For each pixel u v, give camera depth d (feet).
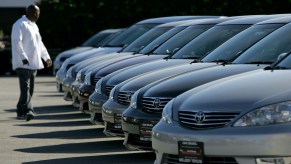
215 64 42.39
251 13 120.57
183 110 31.99
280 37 40.34
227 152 29.73
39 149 46.85
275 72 32.96
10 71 143.43
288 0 117.91
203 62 44.11
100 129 56.59
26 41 62.03
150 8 135.03
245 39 44.16
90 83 57.57
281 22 43.93
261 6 119.85
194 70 41.52
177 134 31.48
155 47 55.83
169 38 55.77
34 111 71.26
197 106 31.48
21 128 57.98
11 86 107.55
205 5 125.18
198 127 30.94
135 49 63.87
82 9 145.07
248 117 29.71
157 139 32.76
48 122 61.93
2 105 78.13
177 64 47.75
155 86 40.34
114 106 44.73
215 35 49.80
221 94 31.58
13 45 61.77
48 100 83.41
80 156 43.70
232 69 38.83
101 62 62.39
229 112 30.27
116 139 50.90
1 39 164.14
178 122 32.14
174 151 31.71
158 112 39.19
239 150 29.45
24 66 62.08
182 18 71.77
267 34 41.52
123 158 42.68
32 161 42.29
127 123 40.57
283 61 35.17
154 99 39.37
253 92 30.73
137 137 40.32
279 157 28.94
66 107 75.00
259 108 29.63
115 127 44.80
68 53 110.11
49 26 146.41
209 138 30.14
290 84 30.53
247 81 32.22
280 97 29.63
